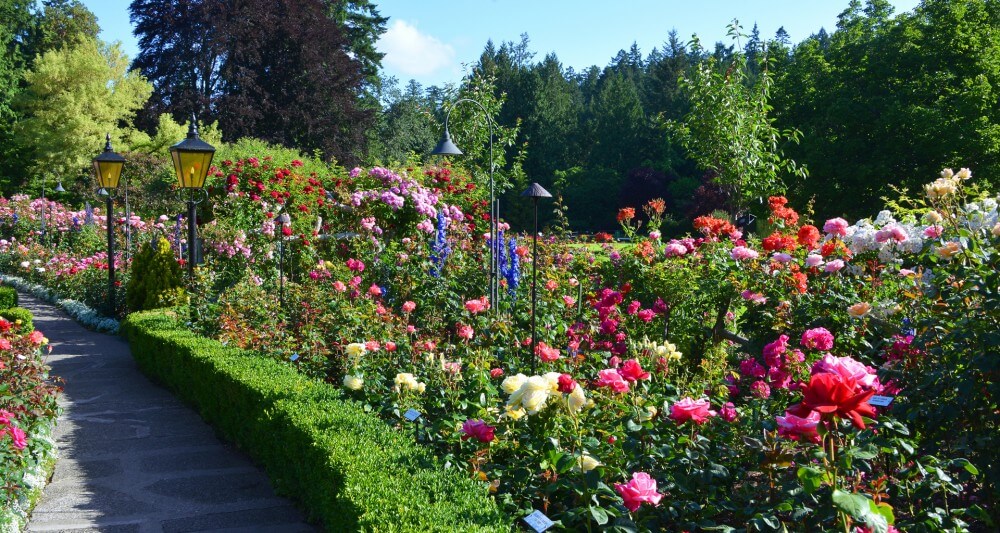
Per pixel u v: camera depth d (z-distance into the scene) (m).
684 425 3.08
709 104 11.42
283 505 4.46
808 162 21.89
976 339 2.92
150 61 30.45
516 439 3.33
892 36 22.73
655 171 41.03
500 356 5.31
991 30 21.44
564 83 60.19
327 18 31.86
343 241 11.00
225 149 17.14
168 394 7.23
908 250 4.73
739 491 2.89
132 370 8.26
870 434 2.90
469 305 5.52
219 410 5.86
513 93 48.50
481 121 15.90
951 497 3.07
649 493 2.52
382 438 3.81
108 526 4.19
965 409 2.94
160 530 4.13
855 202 21.61
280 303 7.51
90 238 18.17
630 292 6.75
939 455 3.08
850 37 26.27
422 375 4.68
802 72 24.42
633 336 6.02
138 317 8.91
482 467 3.37
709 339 5.93
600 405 3.36
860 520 1.95
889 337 4.20
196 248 10.37
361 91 34.31
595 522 2.79
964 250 3.18
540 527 2.47
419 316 7.05
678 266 6.34
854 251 5.03
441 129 16.28
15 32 39.50
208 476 4.98
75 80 31.06
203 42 29.12
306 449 3.96
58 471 5.09
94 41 33.03
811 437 2.00
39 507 4.46
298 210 12.30
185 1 28.95
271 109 29.72
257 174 12.53
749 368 4.30
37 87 30.62
